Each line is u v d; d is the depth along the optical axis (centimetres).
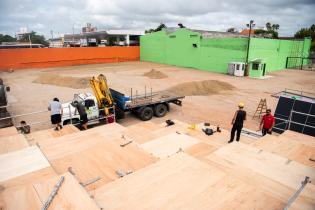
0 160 564
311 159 638
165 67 3900
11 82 2608
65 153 624
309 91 2222
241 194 378
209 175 422
